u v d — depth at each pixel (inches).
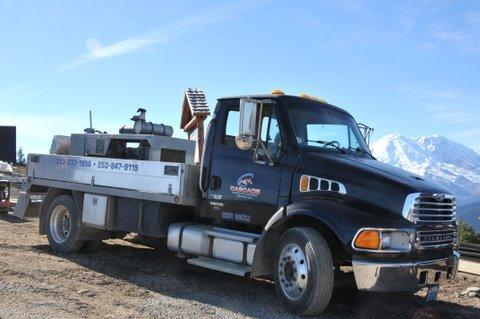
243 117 246.5
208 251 271.4
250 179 263.1
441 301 276.2
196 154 353.7
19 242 376.2
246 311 229.5
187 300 242.5
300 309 225.0
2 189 552.7
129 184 310.5
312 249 222.2
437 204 230.2
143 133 339.9
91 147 355.9
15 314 198.2
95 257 337.1
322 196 236.5
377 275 211.5
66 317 201.2
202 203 285.7
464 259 383.2
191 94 375.2
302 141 254.5
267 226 240.8
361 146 283.6
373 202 224.2
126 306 226.1
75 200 345.7
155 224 298.7
